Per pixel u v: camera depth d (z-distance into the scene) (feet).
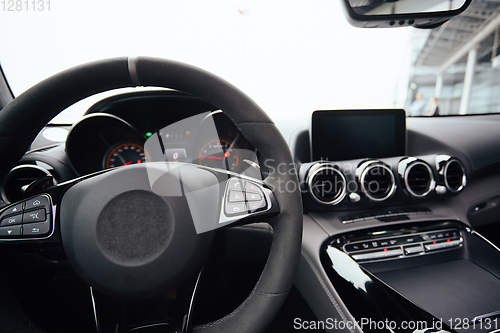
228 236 2.37
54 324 2.23
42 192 1.43
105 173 1.41
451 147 3.95
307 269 3.13
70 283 2.17
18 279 1.97
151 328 1.51
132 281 1.36
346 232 3.25
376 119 3.94
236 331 1.46
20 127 1.39
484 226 4.43
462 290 2.84
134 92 3.83
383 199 3.43
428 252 3.27
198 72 1.49
